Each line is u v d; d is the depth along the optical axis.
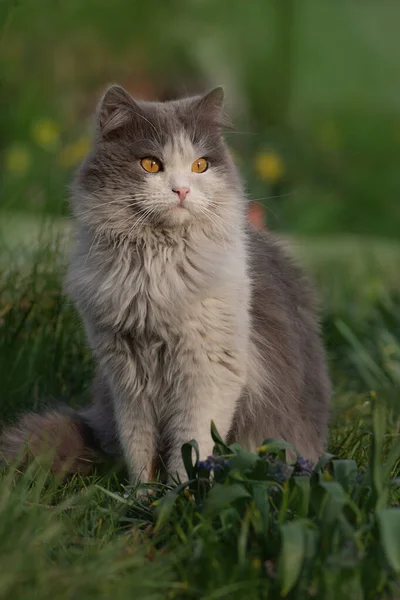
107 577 4.15
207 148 5.94
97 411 6.59
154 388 5.98
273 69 21.02
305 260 11.77
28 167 13.89
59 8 18.42
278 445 4.82
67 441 6.27
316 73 22.00
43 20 18.52
